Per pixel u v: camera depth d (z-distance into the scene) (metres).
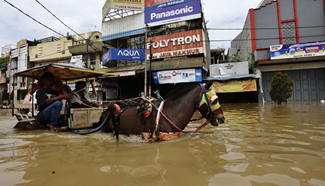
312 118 5.43
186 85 3.70
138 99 3.96
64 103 4.65
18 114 5.32
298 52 15.63
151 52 17.05
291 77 17.48
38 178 1.88
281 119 5.51
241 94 17.75
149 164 2.18
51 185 1.72
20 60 25.62
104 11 19.44
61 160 2.41
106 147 3.01
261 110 8.76
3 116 10.38
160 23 17.11
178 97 3.54
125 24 18.50
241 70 17.03
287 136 3.36
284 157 2.27
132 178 1.81
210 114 3.40
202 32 15.80
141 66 17.11
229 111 8.98
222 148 2.72
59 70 5.18
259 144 2.88
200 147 2.81
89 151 2.79
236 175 1.80
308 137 3.24
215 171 1.91
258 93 17.17
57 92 5.08
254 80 16.09
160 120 3.34
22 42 26.50
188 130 4.24
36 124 5.02
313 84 17.00
